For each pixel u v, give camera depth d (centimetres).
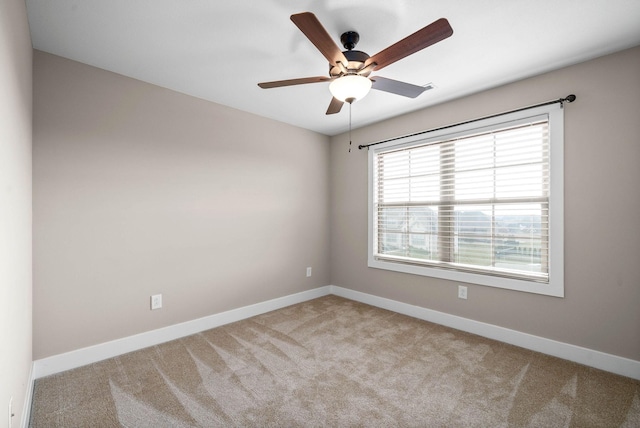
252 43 196
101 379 198
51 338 205
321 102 294
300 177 375
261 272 334
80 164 217
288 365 217
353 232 385
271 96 279
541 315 238
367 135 368
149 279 250
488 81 248
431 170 309
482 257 274
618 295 206
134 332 242
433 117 304
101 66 224
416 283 319
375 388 189
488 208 270
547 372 207
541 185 241
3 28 108
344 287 396
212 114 291
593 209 215
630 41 192
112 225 231
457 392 185
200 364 219
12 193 127
